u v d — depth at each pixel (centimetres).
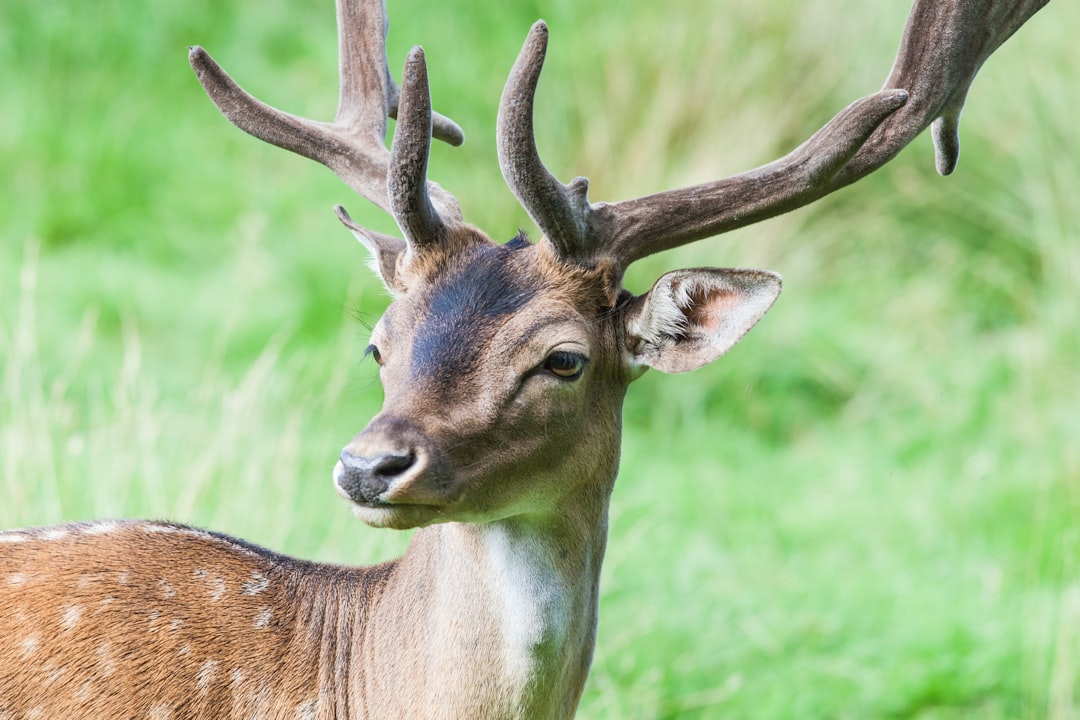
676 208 1052
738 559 1853
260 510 1524
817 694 1595
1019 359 2239
